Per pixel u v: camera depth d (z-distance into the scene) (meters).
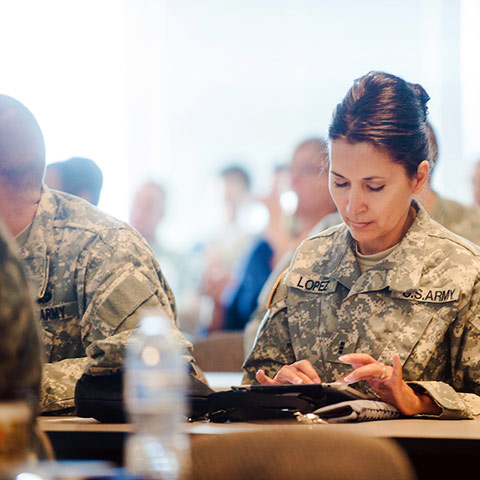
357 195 3.20
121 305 3.36
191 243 12.27
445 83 11.41
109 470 1.77
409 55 11.54
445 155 11.35
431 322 3.28
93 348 3.08
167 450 2.05
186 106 12.35
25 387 1.88
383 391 3.04
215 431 2.61
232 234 11.39
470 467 2.50
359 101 3.18
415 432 2.56
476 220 4.93
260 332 3.66
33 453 1.84
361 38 11.73
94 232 3.55
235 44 12.23
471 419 3.06
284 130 12.20
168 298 3.70
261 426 2.79
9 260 1.96
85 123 11.73
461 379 3.27
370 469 1.84
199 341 5.79
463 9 11.32
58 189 4.69
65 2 11.42
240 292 7.97
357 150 3.15
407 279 3.34
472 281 3.27
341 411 2.93
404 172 3.19
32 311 1.99
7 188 3.44
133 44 12.17
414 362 3.26
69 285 3.51
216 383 4.61
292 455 1.87
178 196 12.54
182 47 12.32
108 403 2.97
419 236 3.41
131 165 12.20
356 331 3.39
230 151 12.31
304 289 3.57
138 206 10.29
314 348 3.48
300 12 11.98
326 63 11.92
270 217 9.67
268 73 12.18
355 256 3.53
